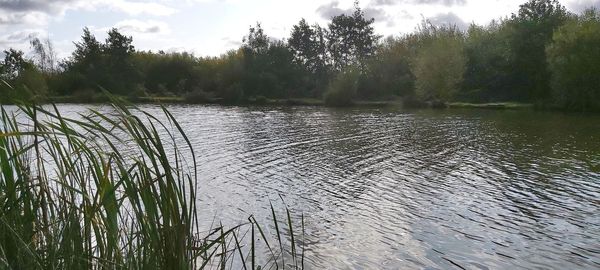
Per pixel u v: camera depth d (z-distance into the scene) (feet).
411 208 45.85
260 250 34.22
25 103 11.53
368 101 219.41
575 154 73.82
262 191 52.08
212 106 203.10
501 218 42.78
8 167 12.27
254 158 72.08
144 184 11.25
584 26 167.84
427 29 263.08
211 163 67.21
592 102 160.04
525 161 68.64
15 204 12.07
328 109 184.85
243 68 254.68
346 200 48.67
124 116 10.88
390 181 56.95
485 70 213.87
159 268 11.32
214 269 27.86
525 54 203.41
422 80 199.11
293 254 14.23
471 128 111.24
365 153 76.79
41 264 11.28
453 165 66.39
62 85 244.01
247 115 153.58
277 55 263.49
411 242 37.04
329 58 295.48
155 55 290.56
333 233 38.78
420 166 65.87
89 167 11.46
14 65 236.02
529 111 164.45
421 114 155.33
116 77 253.65
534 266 32.86
